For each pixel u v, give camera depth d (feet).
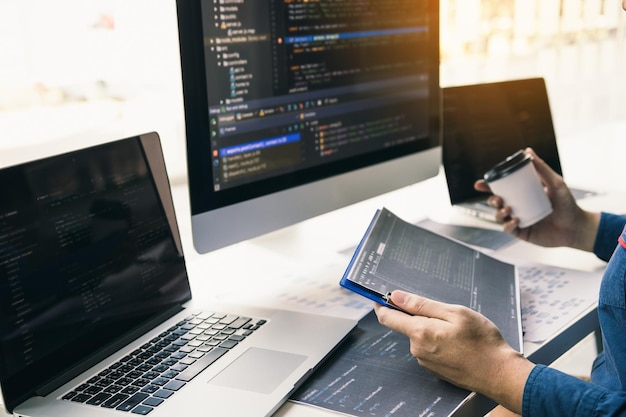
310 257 3.86
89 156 2.74
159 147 3.13
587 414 2.21
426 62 4.39
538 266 3.55
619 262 2.52
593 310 2.99
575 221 3.72
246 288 3.37
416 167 4.46
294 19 3.58
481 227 4.26
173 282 3.10
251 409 2.19
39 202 2.50
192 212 3.22
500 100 4.78
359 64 3.98
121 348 2.71
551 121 4.99
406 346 2.69
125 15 4.27
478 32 7.04
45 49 3.94
